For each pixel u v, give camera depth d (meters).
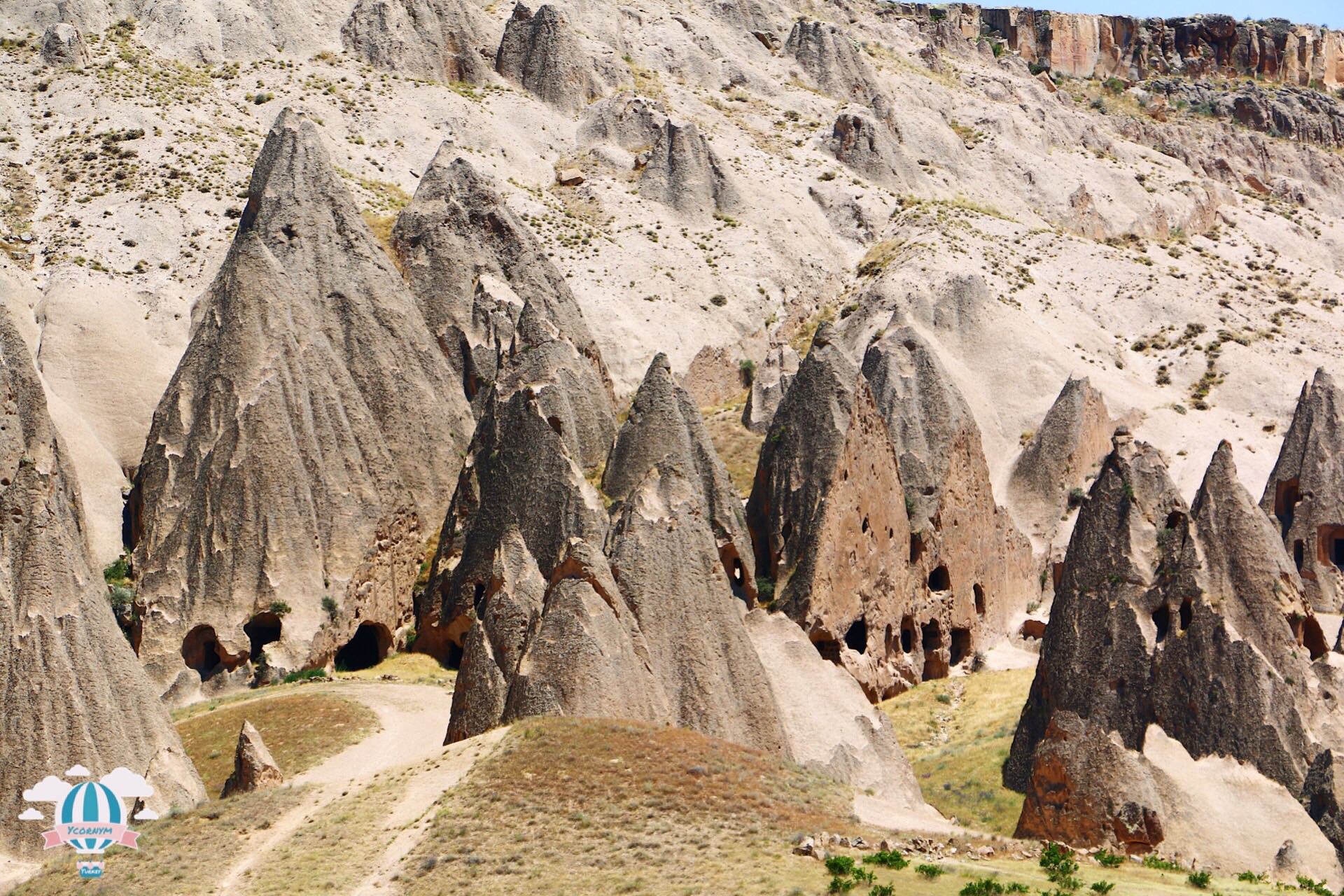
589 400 88.50
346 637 75.88
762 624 64.25
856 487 78.38
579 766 49.69
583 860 44.94
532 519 75.25
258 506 75.94
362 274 89.31
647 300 107.56
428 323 93.62
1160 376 113.25
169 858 47.91
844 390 83.81
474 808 47.94
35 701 53.81
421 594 79.75
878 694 76.75
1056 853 46.25
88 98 108.38
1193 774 54.66
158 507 77.12
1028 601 89.31
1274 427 108.19
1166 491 63.59
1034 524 95.50
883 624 78.19
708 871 43.78
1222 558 61.19
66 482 71.69
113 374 87.62
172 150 104.00
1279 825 52.53
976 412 102.56
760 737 57.72
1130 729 59.22
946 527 84.62
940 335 108.19
